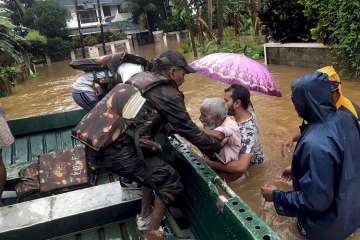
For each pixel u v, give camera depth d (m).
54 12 32.28
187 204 3.16
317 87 2.40
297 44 9.95
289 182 3.71
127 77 3.90
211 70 3.94
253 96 7.05
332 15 8.51
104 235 3.17
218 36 16.25
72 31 37.62
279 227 3.15
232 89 3.81
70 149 4.28
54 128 5.59
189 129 2.74
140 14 41.00
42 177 3.95
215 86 8.79
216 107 3.54
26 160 4.92
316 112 2.43
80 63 4.18
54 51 31.08
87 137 2.65
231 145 3.69
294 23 10.09
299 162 2.49
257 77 3.82
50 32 32.28
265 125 5.47
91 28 41.97
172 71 2.79
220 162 3.68
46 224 3.09
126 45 35.66
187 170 3.06
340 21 8.12
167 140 3.52
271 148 4.59
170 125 2.93
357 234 2.86
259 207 3.44
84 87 4.35
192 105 7.40
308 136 2.42
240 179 3.90
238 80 3.78
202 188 2.72
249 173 3.99
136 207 3.27
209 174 2.72
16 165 4.58
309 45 9.57
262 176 3.93
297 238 2.99
